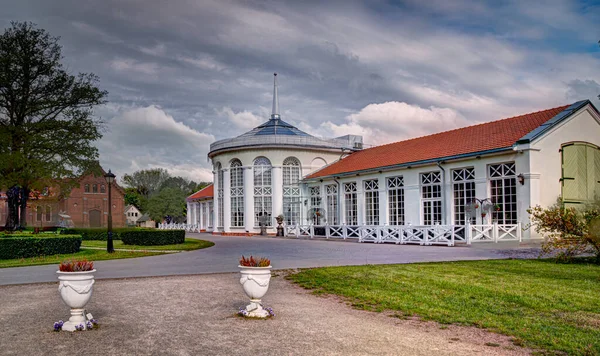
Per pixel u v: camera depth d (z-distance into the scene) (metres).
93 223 65.00
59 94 32.09
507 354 5.25
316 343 5.66
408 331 6.27
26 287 10.11
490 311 7.30
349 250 18.38
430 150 25.22
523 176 19.20
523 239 18.77
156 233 23.30
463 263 12.80
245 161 35.34
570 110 20.45
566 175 19.94
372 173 27.84
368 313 7.41
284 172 35.16
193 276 11.60
